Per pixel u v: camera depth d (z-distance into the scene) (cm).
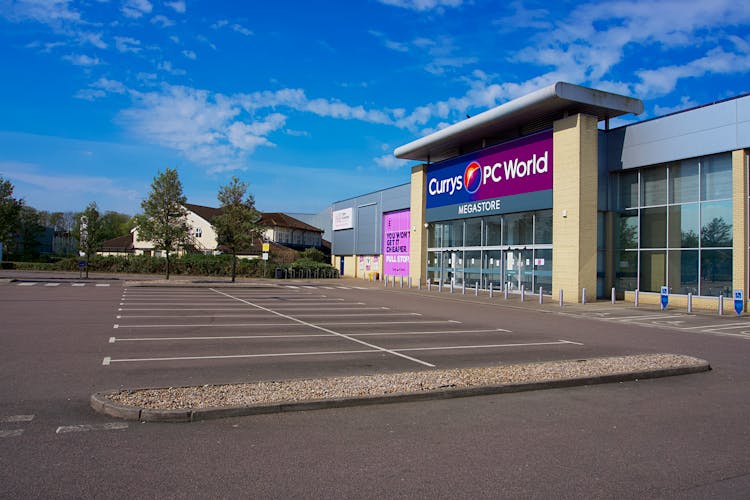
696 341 1380
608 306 2394
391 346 1188
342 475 454
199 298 2447
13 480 427
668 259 2433
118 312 1745
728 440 570
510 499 413
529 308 2338
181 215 4062
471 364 985
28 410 625
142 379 802
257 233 3916
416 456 504
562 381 805
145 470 454
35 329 1303
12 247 4906
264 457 491
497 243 3209
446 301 2670
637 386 825
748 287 2108
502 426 606
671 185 2433
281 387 719
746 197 2114
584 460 503
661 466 491
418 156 3938
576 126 2572
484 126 3084
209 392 681
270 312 1892
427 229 3900
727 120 2162
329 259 6266
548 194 2738
